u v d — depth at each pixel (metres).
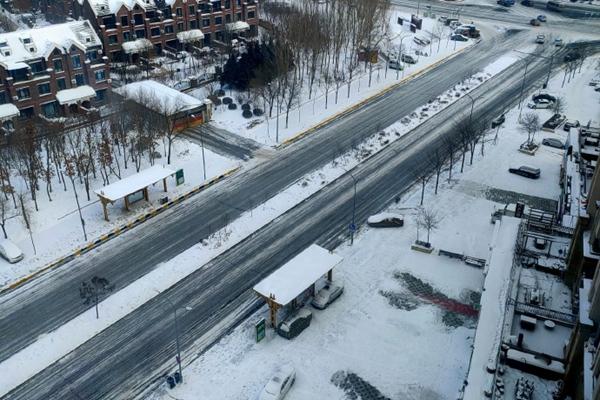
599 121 97.50
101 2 113.88
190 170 82.75
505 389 41.84
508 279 52.00
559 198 73.69
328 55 113.75
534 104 103.00
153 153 82.44
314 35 108.50
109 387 50.28
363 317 57.56
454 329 56.00
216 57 119.81
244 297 60.22
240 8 132.00
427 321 56.97
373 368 51.78
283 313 57.66
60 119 93.25
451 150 80.62
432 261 65.19
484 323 47.16
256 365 52.09
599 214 46.16
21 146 74.50
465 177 82.12
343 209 74.62
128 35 117.25
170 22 121.56
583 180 64.06
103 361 52.84
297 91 101.88
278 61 101.69
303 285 55.78
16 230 69.00
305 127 95.25
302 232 70.12
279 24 122.31
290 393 49.25
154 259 65.44
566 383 41.44
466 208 74.88
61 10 133.12
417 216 73.00
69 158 79.00
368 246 67.75
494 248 56.56
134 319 57.41
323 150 88.50
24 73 92.69
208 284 61.91
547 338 46.12
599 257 45.94
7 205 72.69
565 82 113.69
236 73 105.19
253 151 88.12
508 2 165.38
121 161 83.38
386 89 110.19
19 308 58.66
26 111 94.50
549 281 52.84
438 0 171.75
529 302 49.97
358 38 117.62
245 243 68.19
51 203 74.12
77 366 52.34
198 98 102.88
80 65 98.75
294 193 77.81
